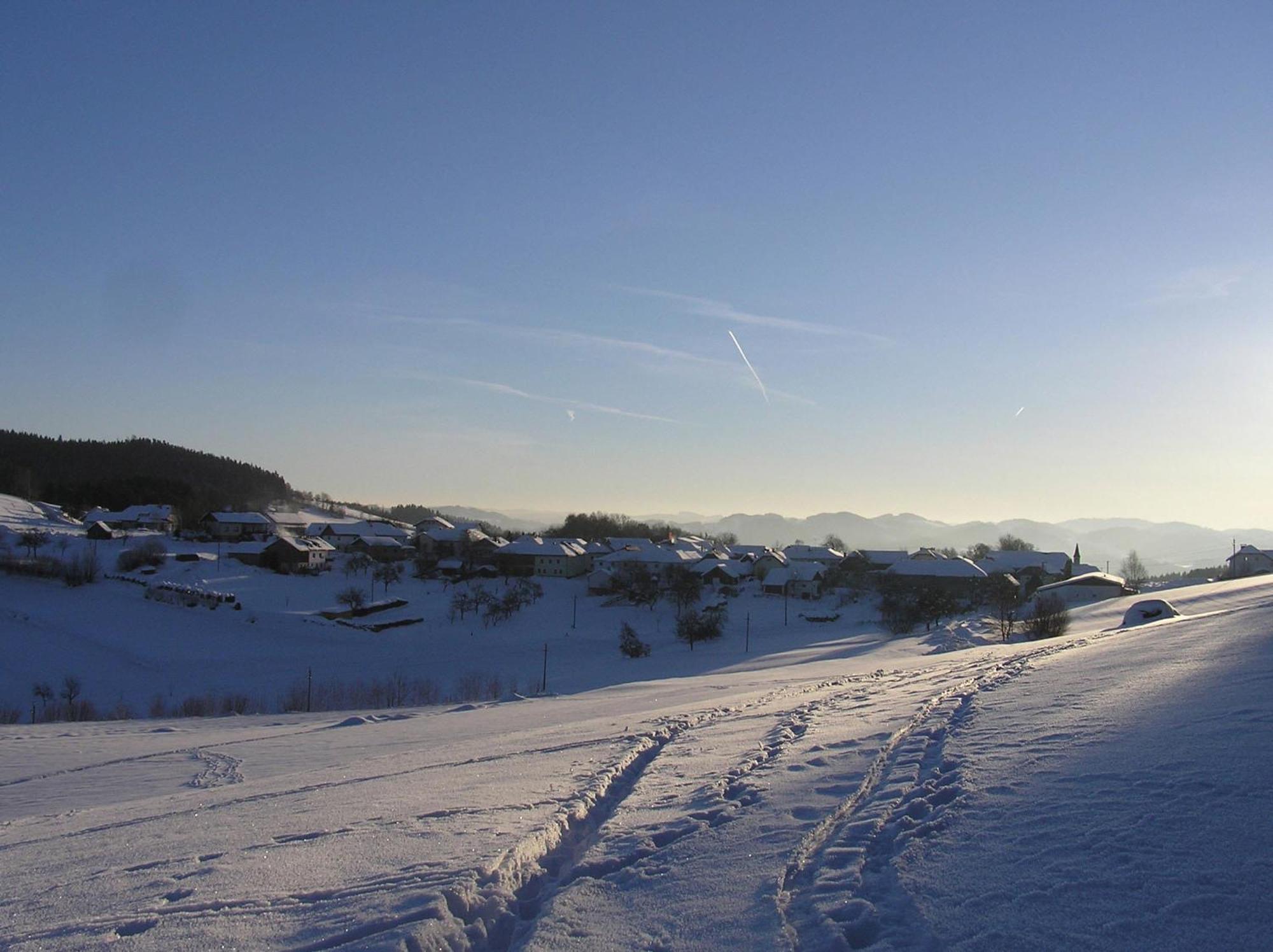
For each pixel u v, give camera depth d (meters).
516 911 7.59
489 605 104.94
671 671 70.06
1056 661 18.86
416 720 33.72
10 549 115.75
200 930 7.30
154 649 79.50
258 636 87.31
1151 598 56.75
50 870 10.66
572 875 8.16
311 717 43.94
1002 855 6.99
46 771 25.97
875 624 99.88
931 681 19.52
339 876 8.48
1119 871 6.37
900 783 9.75
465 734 26.03
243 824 12.23
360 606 102.44
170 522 165.88
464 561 137.75
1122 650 18.64
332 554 141.25
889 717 14.55
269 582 115.81
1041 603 55.12
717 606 105.00
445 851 8.95
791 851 7.85
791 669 39.50
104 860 10.85
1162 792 7.79
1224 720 9.99
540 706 33.91
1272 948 5.07
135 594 97.94
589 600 121.94
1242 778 7.80
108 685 68.12
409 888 7.73
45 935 7.65
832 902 6.58
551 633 98.25
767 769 11.62
